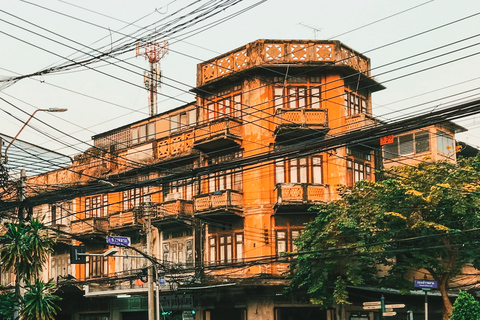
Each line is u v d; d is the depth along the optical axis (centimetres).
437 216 2667
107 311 4078
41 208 4669
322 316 3141
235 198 3262
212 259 3412
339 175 3203
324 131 3117
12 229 2334
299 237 2920
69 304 4425
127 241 2627
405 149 3522
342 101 3275
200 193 3469
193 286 3381
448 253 2669
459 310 2278
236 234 3322
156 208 3547
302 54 3272
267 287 3162
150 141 3856
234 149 3391
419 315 3091
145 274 3003
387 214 2605
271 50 3284
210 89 3528
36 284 2344
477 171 2670
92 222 3981
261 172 3262
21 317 2320
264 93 3281
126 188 2084
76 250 2464
